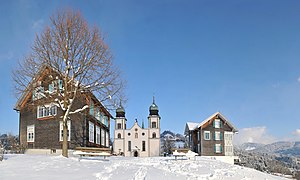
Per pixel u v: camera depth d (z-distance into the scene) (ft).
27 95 130.72
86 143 130.52
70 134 125.39
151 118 311.88
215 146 209.67
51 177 44.57
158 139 308.40
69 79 92.38
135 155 307.99
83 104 126.41
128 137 311.27
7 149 129.59
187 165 66.90
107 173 48.29
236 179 53.88
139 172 49.34
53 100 94.02
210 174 55.31
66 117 89.71
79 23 91.97
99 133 157.38
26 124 135.85
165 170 55.62
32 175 45.96
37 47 91.35
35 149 129.70
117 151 308.81
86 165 58.03
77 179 43.65
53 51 90.27
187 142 250.78
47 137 128.88
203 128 209.56
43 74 96.58
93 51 92.68
